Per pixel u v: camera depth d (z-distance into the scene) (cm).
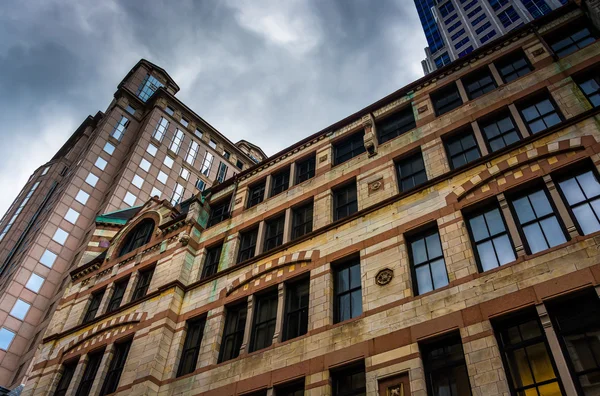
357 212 1978
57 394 2297
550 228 1502
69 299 2819
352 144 2436
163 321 2128
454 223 1686
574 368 1207
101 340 2322
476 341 1355
